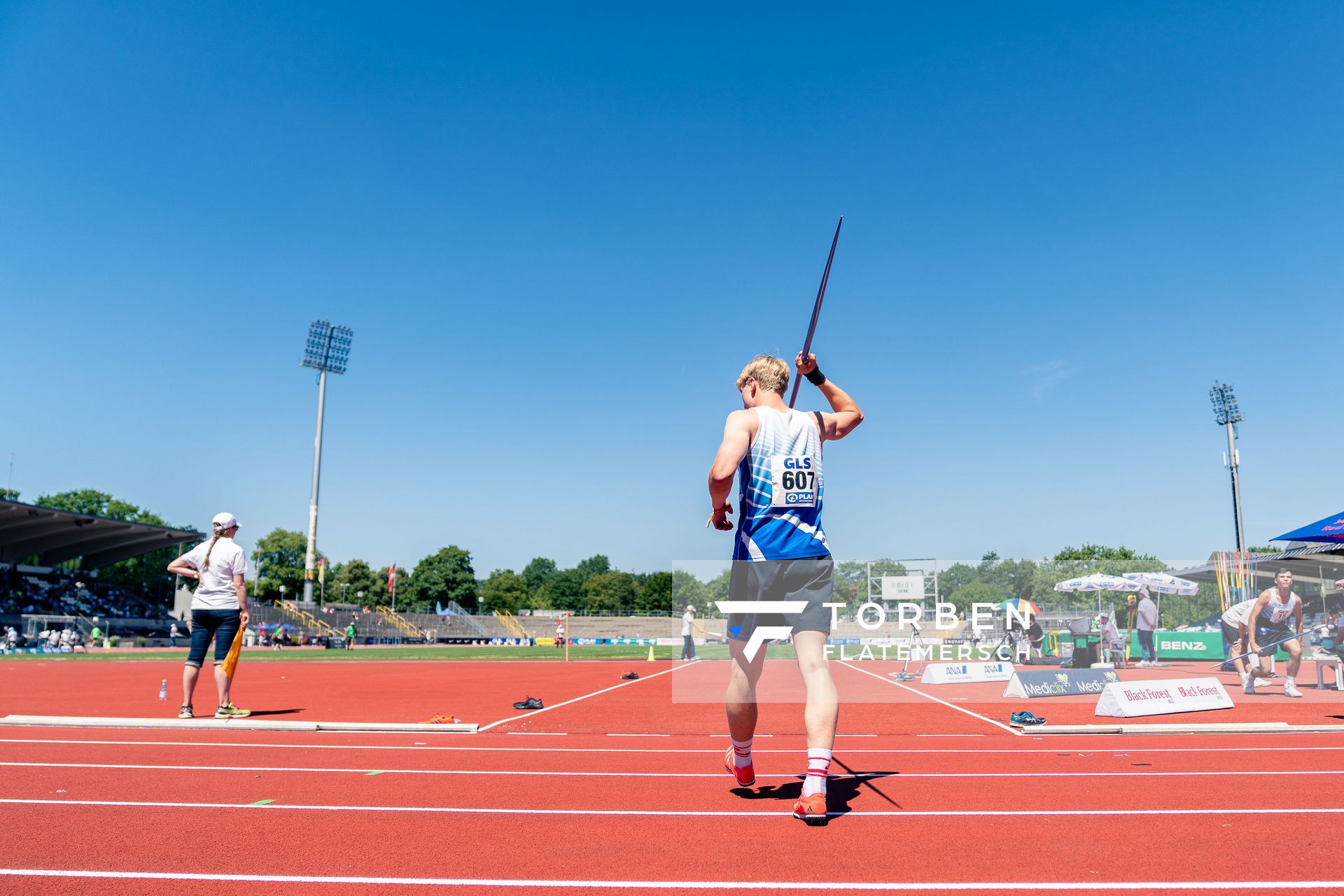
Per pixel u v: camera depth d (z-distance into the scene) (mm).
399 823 3646
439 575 98812
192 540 56469
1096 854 3113
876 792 4285
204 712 8375
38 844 3326
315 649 42750
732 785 4523
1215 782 4574
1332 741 6285
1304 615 10508
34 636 38281
